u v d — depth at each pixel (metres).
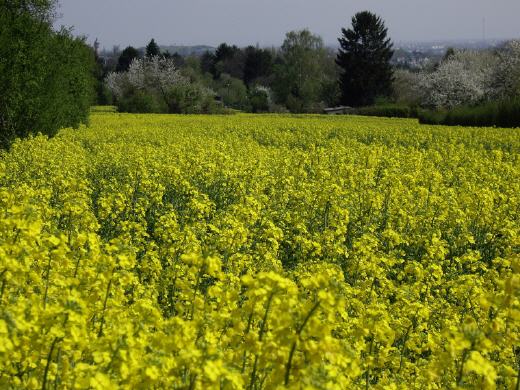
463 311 8.61
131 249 6.89
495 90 77.56
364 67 112.25
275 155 24.20
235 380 4.27
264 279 4.82
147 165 19.41
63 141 25.02
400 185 16.89
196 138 30.48
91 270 5.89
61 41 33.50
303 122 50.34
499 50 91.00
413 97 107.81
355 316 8.05
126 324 4.98
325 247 11.60
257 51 150.00
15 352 4.65
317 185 16.69
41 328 4.73
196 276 7.21
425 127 41.84
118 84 99.31
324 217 14.27
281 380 4.54
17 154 18.80
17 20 26.33
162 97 84.06
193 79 112.69
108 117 55.03
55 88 29.55
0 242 6.73
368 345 6.43
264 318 4.92
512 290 5.45
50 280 6.64
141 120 49.75
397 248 13.26
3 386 4.65
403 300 7.86
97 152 23.27
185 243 9.80
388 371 6.93
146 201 14.65
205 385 4.33
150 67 95.31
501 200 15.75
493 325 5.62
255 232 13.00
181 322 4.88
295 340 4.48
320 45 133.38
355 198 15.98
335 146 27.48
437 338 7.28
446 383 6.26
